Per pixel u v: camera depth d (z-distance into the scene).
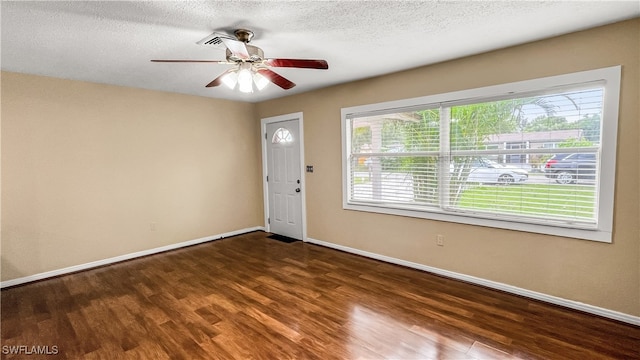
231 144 5.12
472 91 2.99
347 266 3.72
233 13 2.00
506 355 2.05
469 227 3.14
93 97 3.74
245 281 3.33
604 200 2.40
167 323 2.51
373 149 3.88
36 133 3.38
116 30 2.21
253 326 2.45
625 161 2.31
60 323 2.53
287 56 2.91
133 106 4.05
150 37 2.35
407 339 2.25
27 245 3.37
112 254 3.94
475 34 2.45
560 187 2.63
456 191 3.23
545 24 2.29
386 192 3.81
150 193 4.25
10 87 3.22
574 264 2.57
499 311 2.60
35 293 3.09
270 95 4.74
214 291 3.09
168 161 4.41
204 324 2.49
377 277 3.38
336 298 2.90
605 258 2.44
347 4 1.92
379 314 2.60
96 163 3.79
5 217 3.24
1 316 2.64
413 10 2.03
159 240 4.36
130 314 2.66
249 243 4.76
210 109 4.84
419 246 3.54
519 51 2.71
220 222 5.03
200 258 4.09
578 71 2.45
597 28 2.35
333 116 4.21
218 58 2.86
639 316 2.34
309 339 2.27
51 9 1.88
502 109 2.88
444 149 3.26
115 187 3.94
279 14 2.03
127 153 4.02
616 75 2.29
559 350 2.09
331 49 2.73
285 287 3.16
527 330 2.32
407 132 3.54
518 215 2.85
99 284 3.29
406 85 3.45
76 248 3.67
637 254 2.31
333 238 4.43
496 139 2.94
